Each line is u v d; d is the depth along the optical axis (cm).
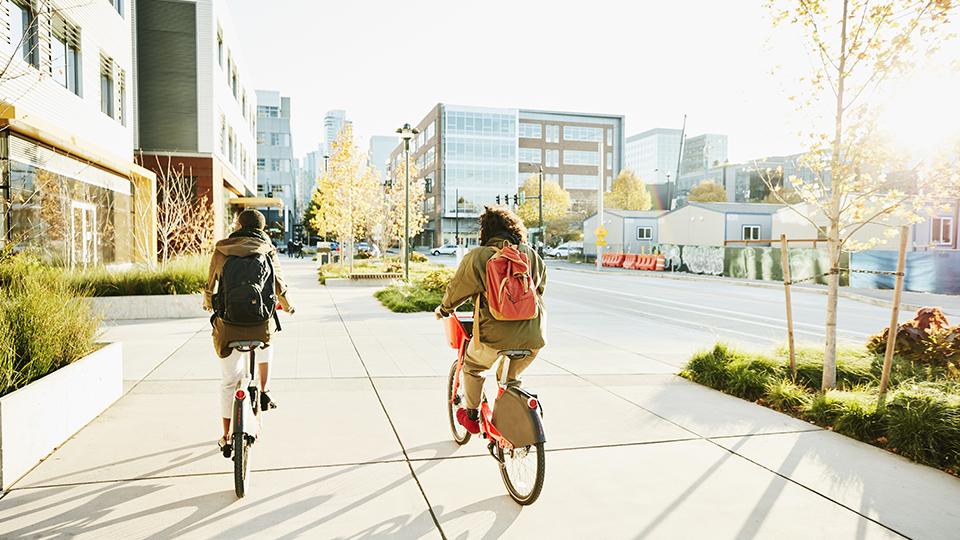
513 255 366
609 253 4541
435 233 9381
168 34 2738
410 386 655
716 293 2202
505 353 372
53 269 1082
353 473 411
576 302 1756
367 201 3597
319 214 3581
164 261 1501
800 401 579
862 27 604
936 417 459
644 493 386
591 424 526
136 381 653
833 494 387
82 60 1683
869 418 501
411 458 441
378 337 994
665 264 3719
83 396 496
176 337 962
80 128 1667
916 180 617
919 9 575
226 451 394
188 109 2764
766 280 2848
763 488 395
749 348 822
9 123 1205
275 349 877
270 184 10094
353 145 2912
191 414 532
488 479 406
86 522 333
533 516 353
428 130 10056
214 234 2561
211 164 2792
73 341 517
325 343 933
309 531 330
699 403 600
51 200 1502
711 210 4212
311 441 472
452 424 474
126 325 1107
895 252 2320
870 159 613
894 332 535
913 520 352
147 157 2717
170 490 376
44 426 426
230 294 380
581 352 888
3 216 1262
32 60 1369
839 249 632
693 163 16288
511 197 8075
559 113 10275
